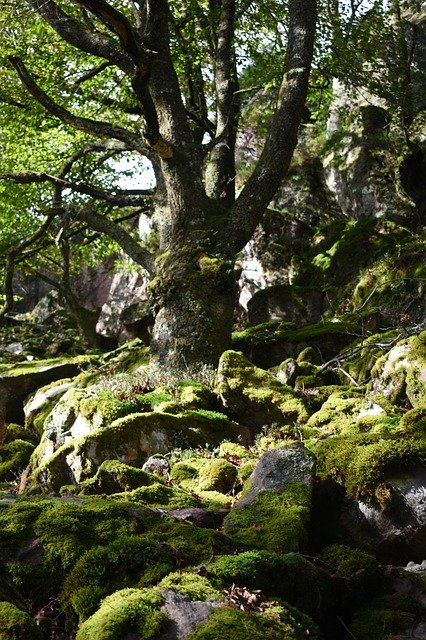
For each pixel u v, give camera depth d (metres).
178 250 13.42
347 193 20.47
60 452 9.35
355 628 5.10
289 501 6.05
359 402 9.81
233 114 17.09
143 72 11.95
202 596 4.38
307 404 10.52
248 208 13.92
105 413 9.76
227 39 16.83
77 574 4.77
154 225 24.94
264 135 23.70
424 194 19.28
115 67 19.58
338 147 21.08
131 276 27.83
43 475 9.41
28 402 14.40
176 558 4.86
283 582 4.89
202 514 6.12
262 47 20.62
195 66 19.52
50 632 4.62
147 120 12.84
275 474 6.39
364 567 5.54
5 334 24.78
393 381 10.02
